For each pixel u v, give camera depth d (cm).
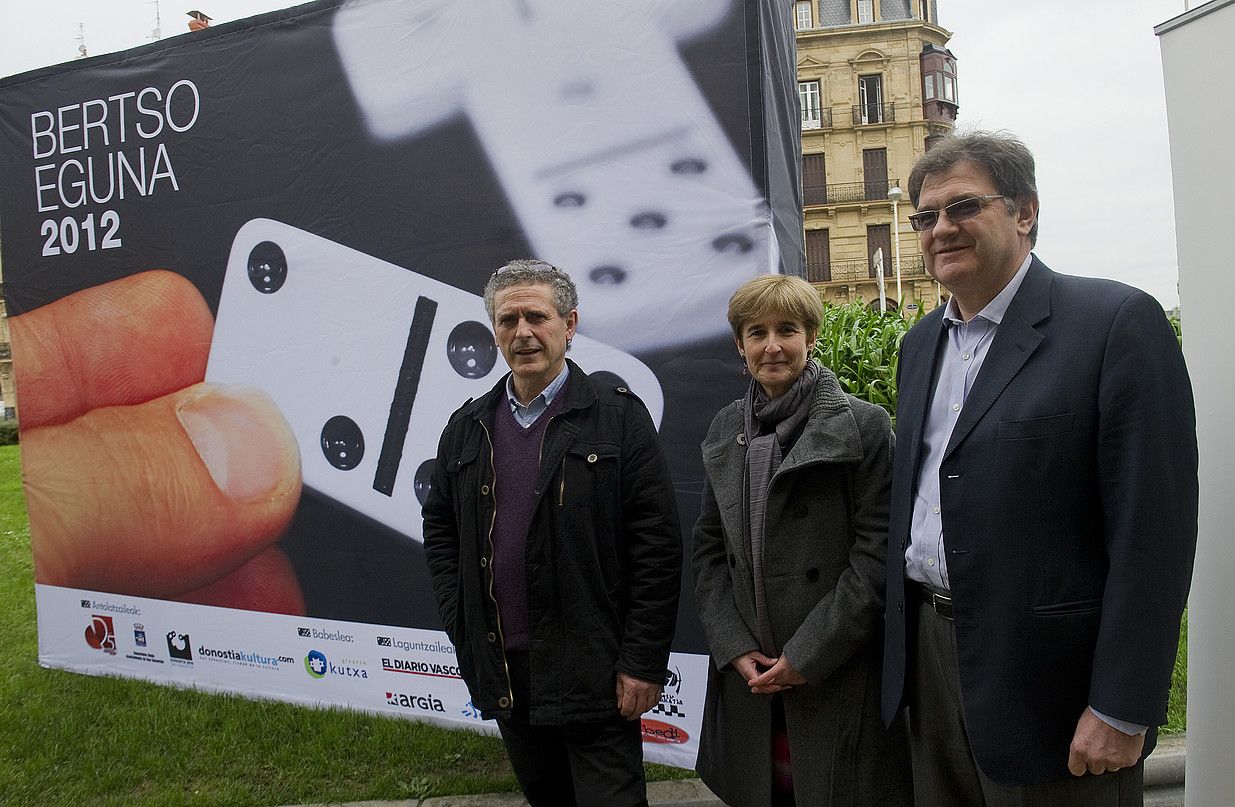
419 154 334
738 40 280
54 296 416
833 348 426
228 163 372
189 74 378
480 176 323
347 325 352
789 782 199
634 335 299
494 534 202
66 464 419
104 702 373
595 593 199
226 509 381
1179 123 195
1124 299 149
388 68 338
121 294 399
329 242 353
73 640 423
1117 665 139
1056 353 153
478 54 321
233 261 373
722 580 208
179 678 396
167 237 388
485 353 327
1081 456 148
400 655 347
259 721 346
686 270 291
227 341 377
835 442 185
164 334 391
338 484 357
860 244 3681
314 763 309
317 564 363
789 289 191
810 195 3719
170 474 393
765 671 193
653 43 292
